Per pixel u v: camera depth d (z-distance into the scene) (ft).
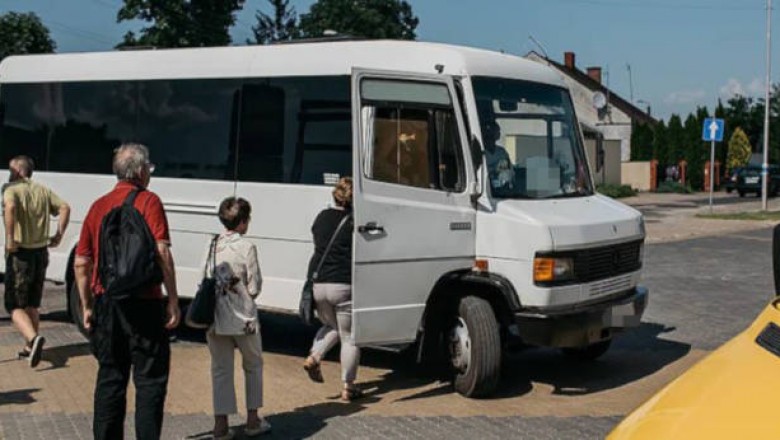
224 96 30.14
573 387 26.08
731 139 185.16
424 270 24.00
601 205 27.20
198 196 30.37
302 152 28.09
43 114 34.68
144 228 17.70
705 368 10.30
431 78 24.35
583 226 24.72
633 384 26.45
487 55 26.63
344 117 27.25
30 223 27.61
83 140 33.58
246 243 20.33
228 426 20.88
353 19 201.26
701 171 171.73
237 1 129.90
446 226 24.31
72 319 32.94
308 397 24.50
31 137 34.91
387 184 23.30
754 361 9.91
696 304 40.22
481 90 25.64
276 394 24.81
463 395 24.58
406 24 211.41
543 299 23.82
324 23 202.08
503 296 24.68
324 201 27.43
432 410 23.24
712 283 46.60
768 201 128.57
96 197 32.99
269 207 28.60
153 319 17.83
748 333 11.05
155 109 31.83
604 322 25.26
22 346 30.45
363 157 22.98
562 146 27.71
